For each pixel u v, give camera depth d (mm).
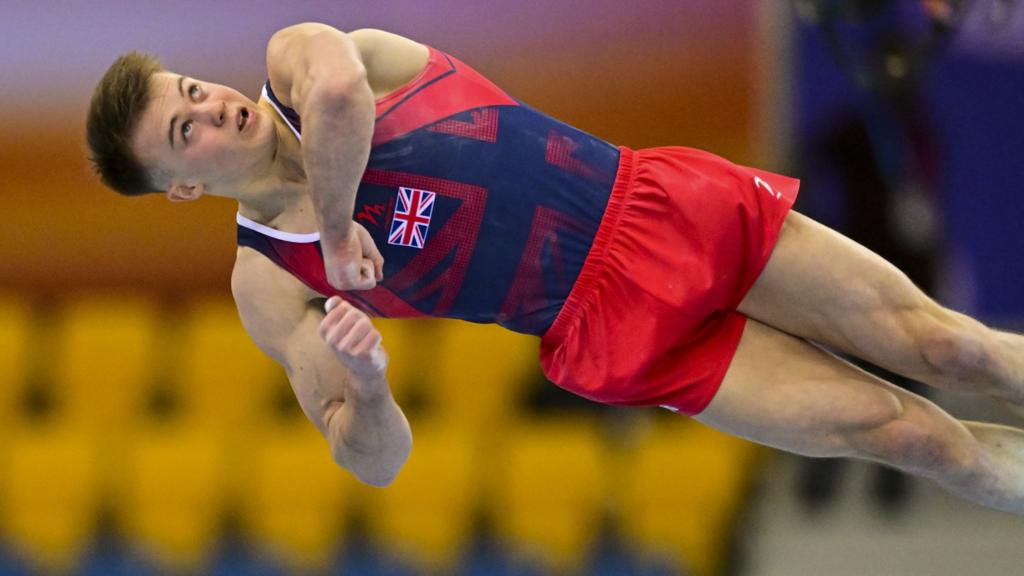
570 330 8195
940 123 17156
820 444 7984
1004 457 8125
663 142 18344
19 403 18406
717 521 16688
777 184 8133
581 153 8102
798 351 8125
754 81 18047
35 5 18844
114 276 19422
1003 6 13547
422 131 7809
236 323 18484
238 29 18641
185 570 16859
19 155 19219
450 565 16562
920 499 18047
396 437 7871
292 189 7922
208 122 7633
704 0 18141
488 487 17078
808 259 7879
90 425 17984
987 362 7793
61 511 17609
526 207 7938
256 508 17297
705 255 7879
